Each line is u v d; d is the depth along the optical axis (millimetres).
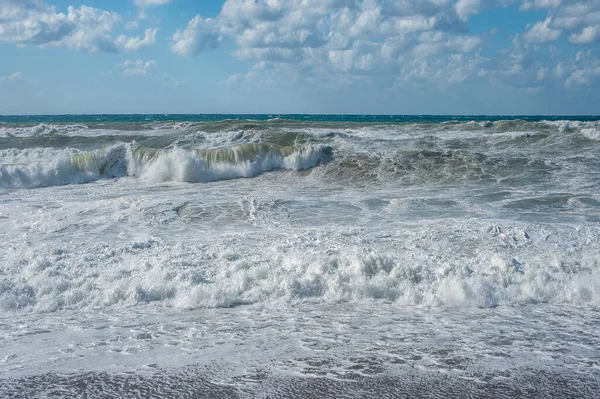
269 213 13016
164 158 19625
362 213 12969
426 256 9008
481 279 7648
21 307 7090
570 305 7156
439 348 5582
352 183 17766
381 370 5027
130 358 5359
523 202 13859
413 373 4965
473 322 6445
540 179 16938
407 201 14266
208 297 7207
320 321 6473
